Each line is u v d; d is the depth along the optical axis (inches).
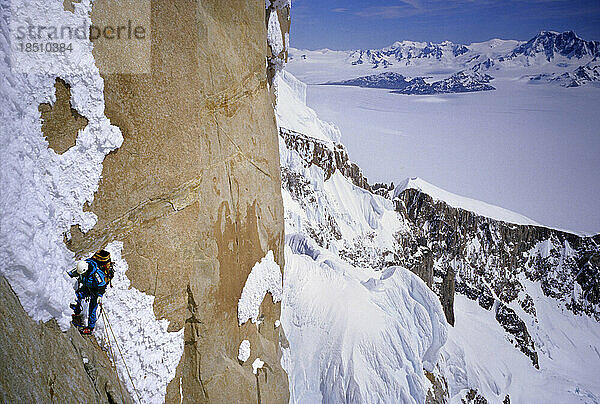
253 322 436.1
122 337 277.9
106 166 271.0
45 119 240.2
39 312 210.7
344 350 1401.3
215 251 377.7
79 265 233.9
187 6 318.0
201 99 337.7
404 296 1696.6
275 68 562.9
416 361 1504.7
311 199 3565.5
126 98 277.1
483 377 3248.0
